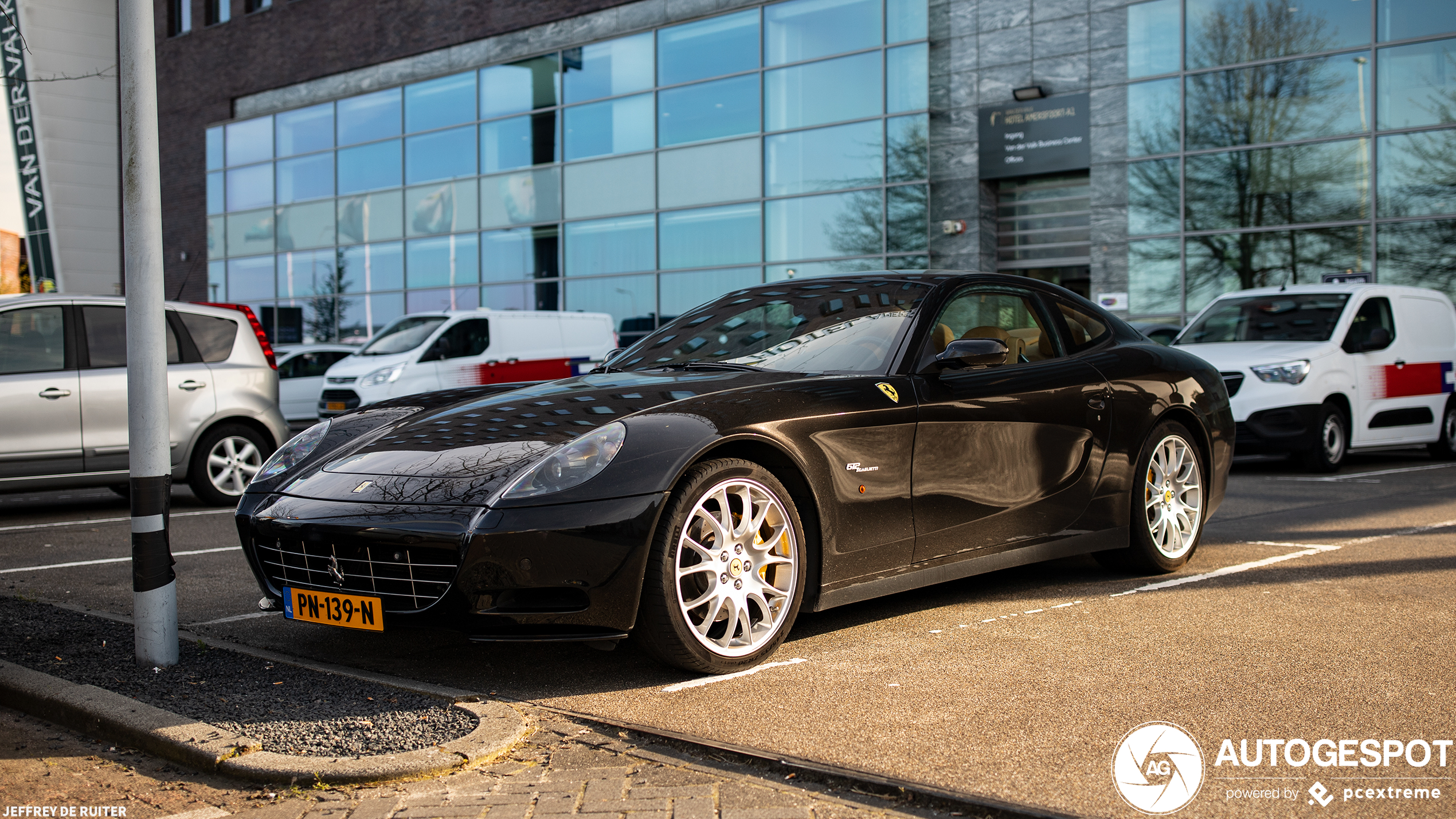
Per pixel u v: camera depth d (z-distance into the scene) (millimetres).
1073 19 15844
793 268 17500
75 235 29141
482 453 3391
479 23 21281
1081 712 2979
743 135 17938
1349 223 14047
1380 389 9766
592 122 19734
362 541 3238
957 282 4434
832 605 3650
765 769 2646
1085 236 16250
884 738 2805
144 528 3531
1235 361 9430
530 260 20703
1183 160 15117
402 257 22781
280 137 25125
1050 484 4359
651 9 18969
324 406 13234
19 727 3131
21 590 5004
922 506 3881
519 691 3305
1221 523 6395
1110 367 4734
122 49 3584
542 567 3088
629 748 2799
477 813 2402
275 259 25375
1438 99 13445
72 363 7551
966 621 4059
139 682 3336
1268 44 14531
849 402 3709
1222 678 3258
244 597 4793
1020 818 2340
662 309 18875
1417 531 5914
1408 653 3498
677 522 3248
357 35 23484
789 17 17484
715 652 3338
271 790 2594
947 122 16750
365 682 3326
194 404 8039
